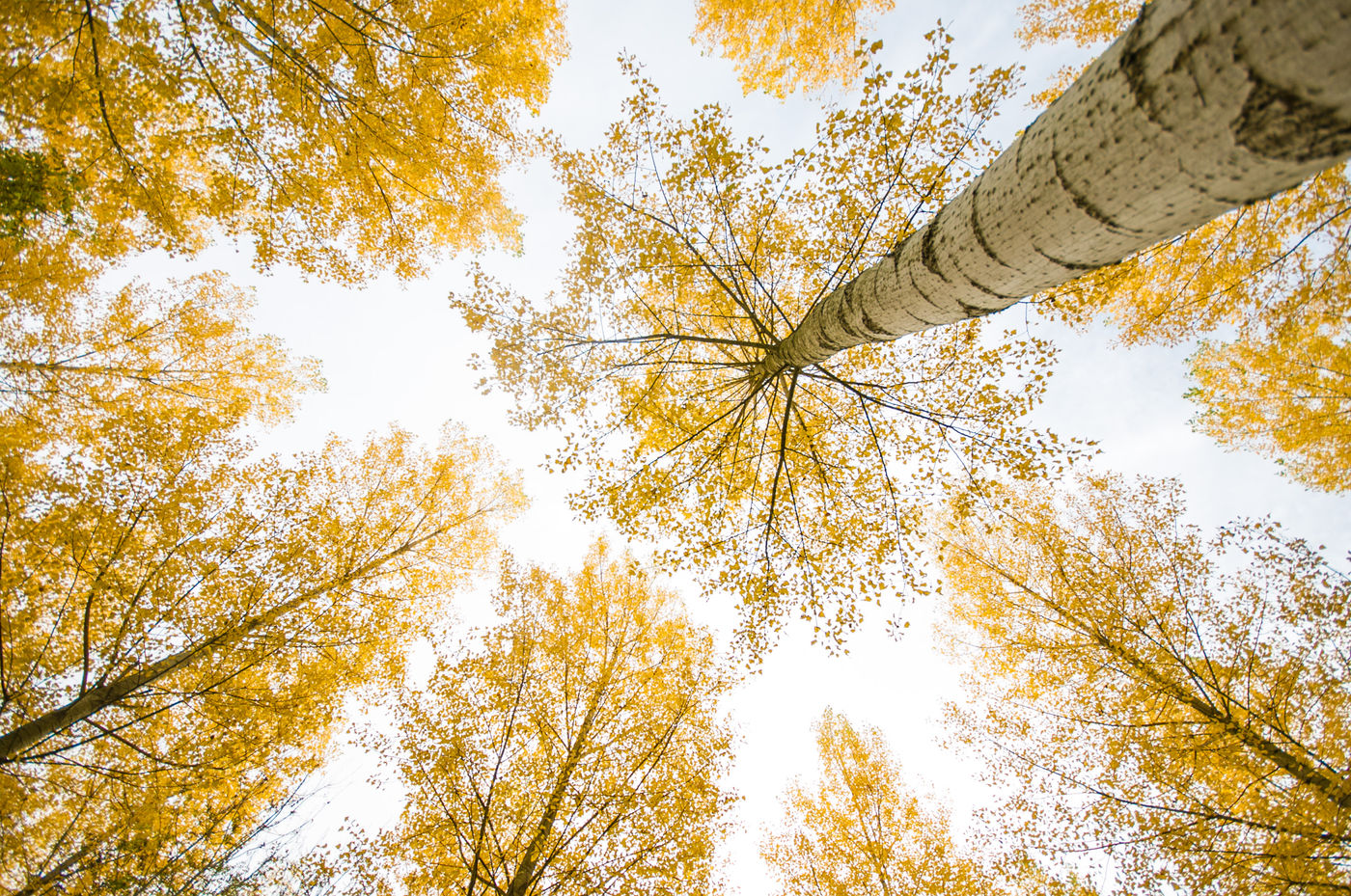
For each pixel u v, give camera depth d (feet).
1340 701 17.80
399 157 21.40
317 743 23.65
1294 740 17.95
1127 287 21.38
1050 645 23.98
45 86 15.80
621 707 23.75
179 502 19.17
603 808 19.51
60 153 16.38
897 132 14.71
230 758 19.03
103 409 23.65
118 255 20.68
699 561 19.66
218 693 19.12
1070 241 6.26
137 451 19.60
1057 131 5.75
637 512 19.90
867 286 11.44
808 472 21.30
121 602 18.38
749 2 25.62
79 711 16.12
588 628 26.71
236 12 16.42
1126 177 5.08
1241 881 16.62
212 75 17.24
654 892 18.49
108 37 15.88
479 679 22.22
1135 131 4.76
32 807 16.48
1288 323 19.54
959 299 8.89
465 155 22.79
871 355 20.15
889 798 31.12
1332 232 17.65
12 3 14.52
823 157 15.69
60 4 14.96
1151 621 21.67
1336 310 18.79
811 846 29.91
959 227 7.89
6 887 14.71
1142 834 19.13
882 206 16.01
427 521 30.32
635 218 18.75
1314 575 18.57
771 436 22.29
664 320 21.72
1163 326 21.85
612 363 20.54
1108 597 22.59
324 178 20.51
